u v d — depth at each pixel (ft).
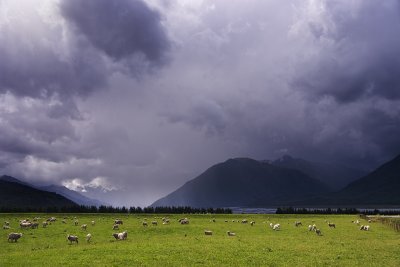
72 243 184.14
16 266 118.42
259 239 197.57
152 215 486.79
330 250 155.33
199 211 584.40
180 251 146.20
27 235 221.05
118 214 499.51
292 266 120.37
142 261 124.98
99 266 116.98
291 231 257.55
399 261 131.85
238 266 119.24
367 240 198.08
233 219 418.10
